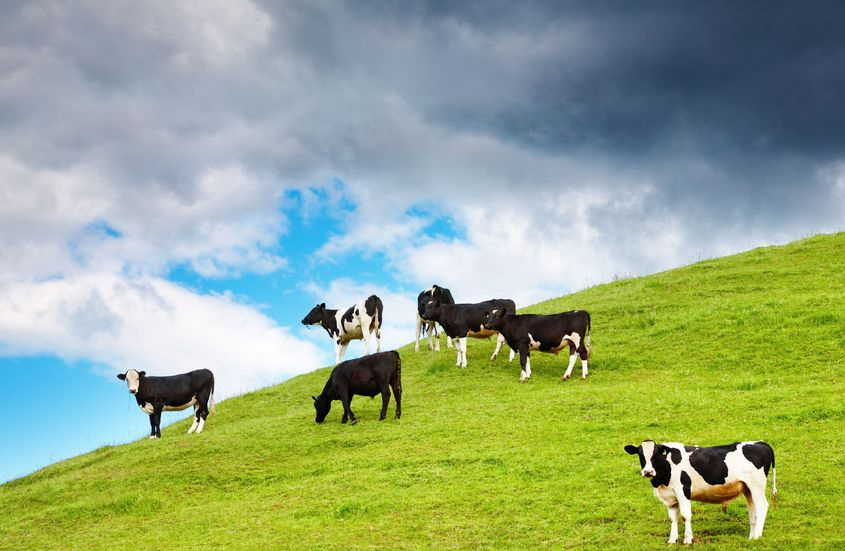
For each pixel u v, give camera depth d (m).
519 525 15.92
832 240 40.78
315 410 29.17
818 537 13.49
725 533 14.28
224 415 32.38
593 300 38.31
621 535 14.77
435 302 31.30
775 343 27.30
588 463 18.91
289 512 18.45
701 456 13.69
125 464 25.02
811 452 17.44
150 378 29.03
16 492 25.53
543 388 27.05
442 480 19.16
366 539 16.14
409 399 28.27
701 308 32.91
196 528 18.28
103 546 18.09
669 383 25.41
